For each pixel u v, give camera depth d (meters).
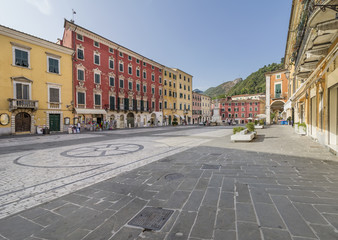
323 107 7.84
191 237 2.00
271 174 4.11
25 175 4.61
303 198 2.85
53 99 21.23
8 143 11.52
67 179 4.25
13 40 18.08
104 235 2.10
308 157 5.75
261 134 14.23
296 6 11.73
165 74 43.72
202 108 65.00
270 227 2.12
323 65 7.73
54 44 21.12
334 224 2.13
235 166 4.89
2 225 2.38
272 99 32.50
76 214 2.62
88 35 25.47
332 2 4.66
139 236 2.06
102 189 3.56
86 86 25.20
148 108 37.88
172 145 9.56
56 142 11.82
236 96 73.38
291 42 16.67
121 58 31.48
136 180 4.04
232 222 2.25
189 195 3.12
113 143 10.88
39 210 2.77
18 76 18.23
